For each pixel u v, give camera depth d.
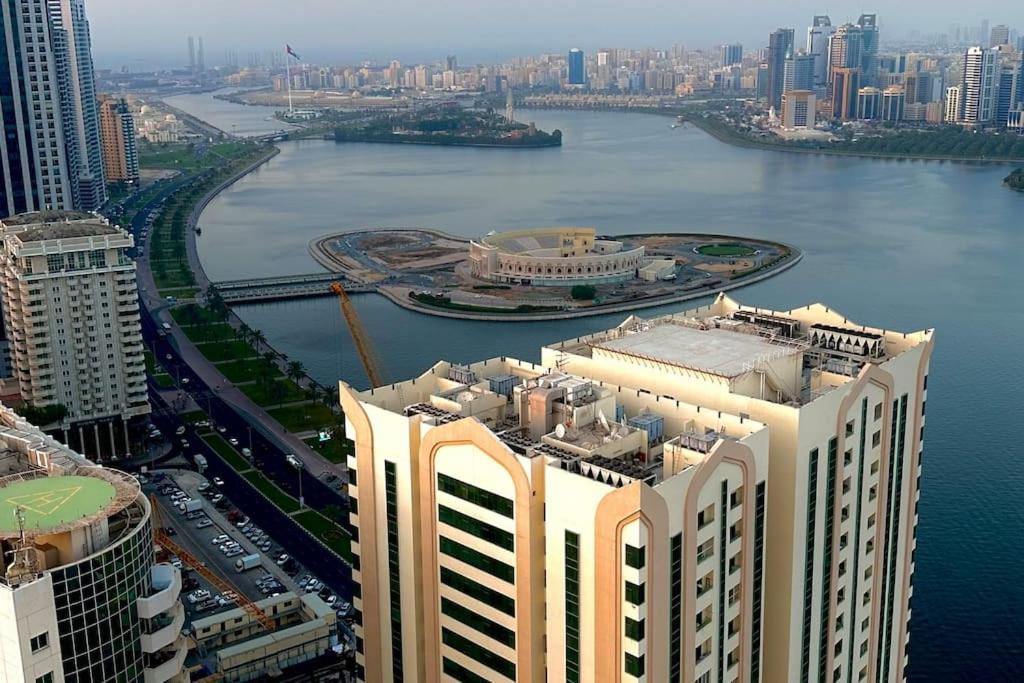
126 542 142.50
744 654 150.62
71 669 138.12
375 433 159.12
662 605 132.12
